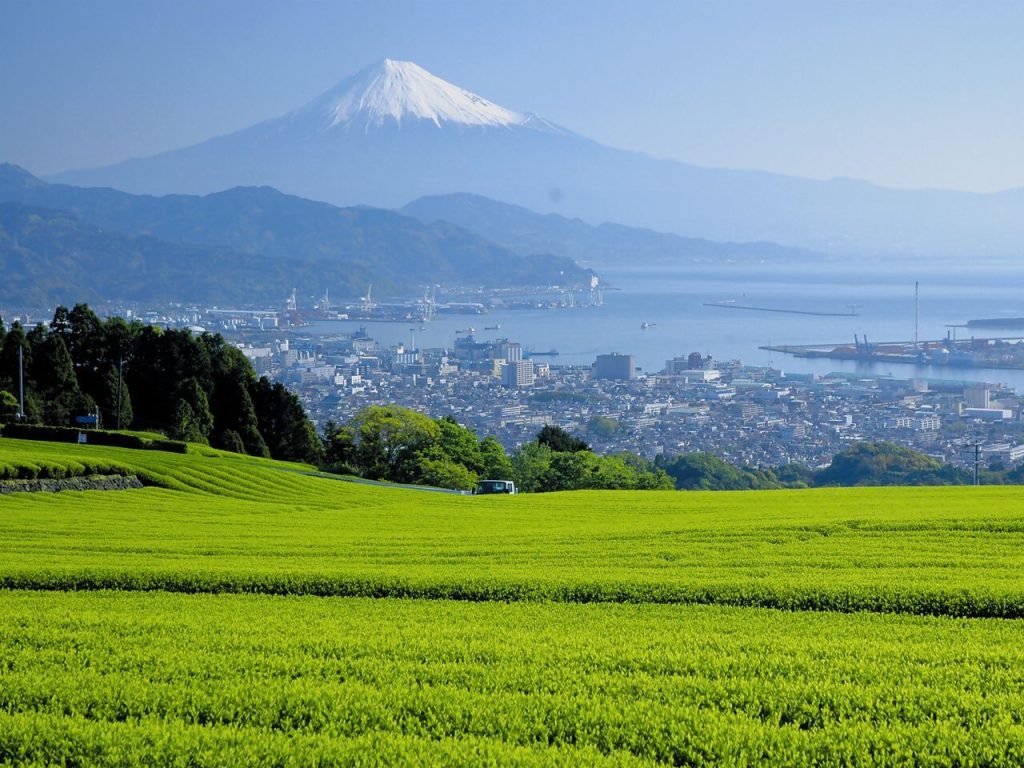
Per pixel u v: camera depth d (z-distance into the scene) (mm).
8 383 85000
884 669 16062
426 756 12141
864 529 34062
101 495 50875
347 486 62344
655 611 22312
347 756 12219
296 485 60594
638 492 59375
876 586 23406
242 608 22781
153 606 23078
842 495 50000
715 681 15234
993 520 34469
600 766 11977
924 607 22266
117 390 89312
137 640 18188
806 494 51906
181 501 50562
